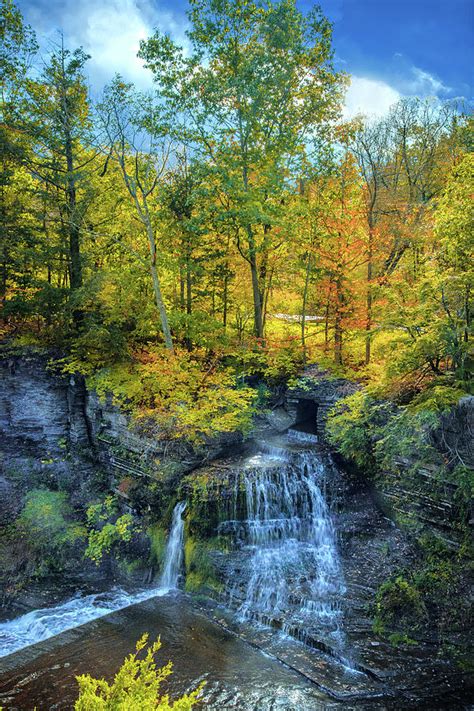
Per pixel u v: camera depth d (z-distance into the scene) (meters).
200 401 18.25
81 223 20.97
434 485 14.31
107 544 17.30
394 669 11.39
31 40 21.27
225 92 19.78
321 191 20.69
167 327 19.53
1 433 20.55
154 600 14.95
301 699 10.64
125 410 19.06
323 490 17.33
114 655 12.46
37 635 13.92
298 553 15.67
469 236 13.39
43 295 20.47
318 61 21.20
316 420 20.98
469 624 12.18
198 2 20.06
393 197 23.70
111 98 18.81
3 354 20.23
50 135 21.08
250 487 16.52
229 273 22.38
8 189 22.39
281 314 29.86
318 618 13.12
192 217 19.92
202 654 12.31
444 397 13.42
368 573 14.38
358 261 19.95
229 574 14.97
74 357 20.33
